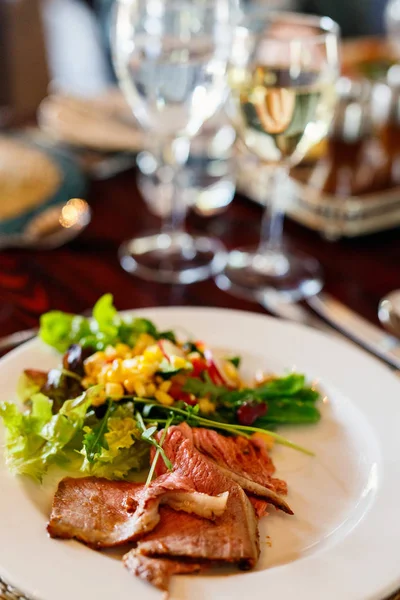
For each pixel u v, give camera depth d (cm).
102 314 50
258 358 50
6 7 139
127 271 61
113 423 44
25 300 57
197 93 58
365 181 65
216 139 72
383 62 81
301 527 41
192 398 46
